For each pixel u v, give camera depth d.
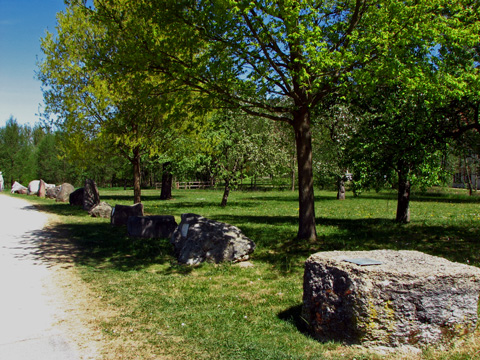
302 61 8.03
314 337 4.58
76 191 23.20
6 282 7.26
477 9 9.30
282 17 8.10
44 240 11.68
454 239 10.41
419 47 8.80
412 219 15.34
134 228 11.89
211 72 9.10
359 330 4.06
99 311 5.69
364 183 12.20
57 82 17.48
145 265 8.58
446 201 27.17
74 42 17.03
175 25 9.06
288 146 24.59
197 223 8.95
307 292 4.75
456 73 9.12
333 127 19.61
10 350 4.38
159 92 10.02
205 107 9.49
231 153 21.31
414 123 10.41
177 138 18.27
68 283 7.21
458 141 12.43
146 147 17.67
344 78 9.06
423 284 4.01
